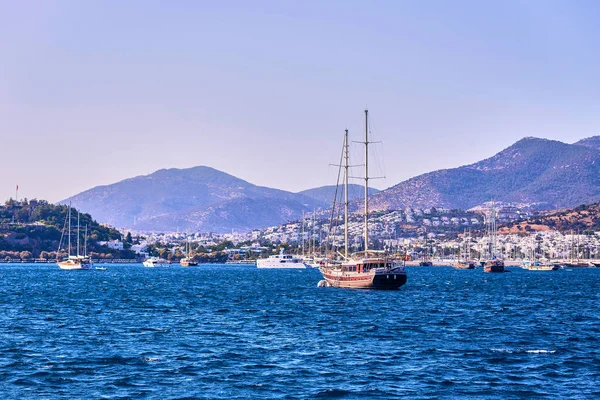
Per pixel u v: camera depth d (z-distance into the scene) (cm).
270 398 5825
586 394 5938
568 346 8044
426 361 7156
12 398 5825
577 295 16425
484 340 8475
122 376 6531
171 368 6850
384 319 10450
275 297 14975
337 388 6100
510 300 14612
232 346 8000
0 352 7619
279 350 7744
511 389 6081
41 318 10769
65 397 5850
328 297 14450
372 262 15900
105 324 9975
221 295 15975
